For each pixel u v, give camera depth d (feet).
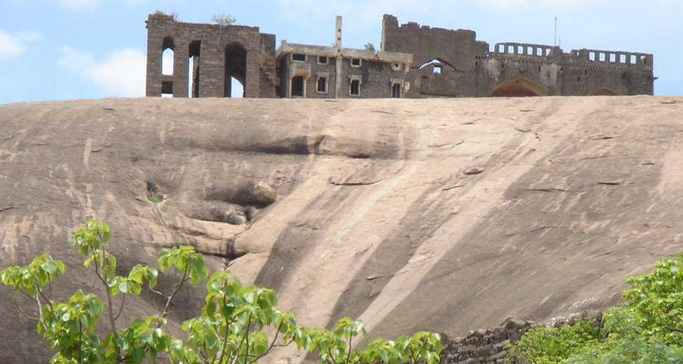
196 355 170.19
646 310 222.89
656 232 347.97
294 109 500.74
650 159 407.23
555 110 473.26
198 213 437.58
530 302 314.35
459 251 371.97
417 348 179.83
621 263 326.65
